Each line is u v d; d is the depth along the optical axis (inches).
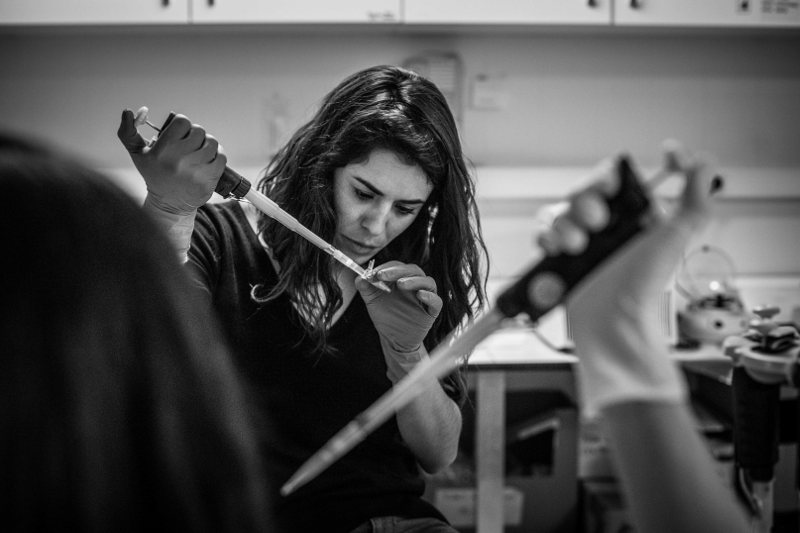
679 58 122.3
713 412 110.5
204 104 118.9
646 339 24.7
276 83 119.0
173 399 20.2
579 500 114.0
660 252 24.8
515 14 107.0
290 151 59.1
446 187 56.3
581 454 114.3
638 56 121.7
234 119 119.2
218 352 22.9
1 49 116.3
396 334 52.4
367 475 54.7
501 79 120.3
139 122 47.8
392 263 52.2
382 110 53.2
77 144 118.5
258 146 119.7
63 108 118.0
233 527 20.9
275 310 56.1
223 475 20.9
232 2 104.9
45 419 18.2
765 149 124.9
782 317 116.3
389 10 106.0
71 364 18.4
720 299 109.9
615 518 104.6
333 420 55.1
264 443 53.6
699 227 25.1
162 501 20.0
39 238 18.6
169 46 117.5
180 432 20.3
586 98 122.0
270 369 55.3
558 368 95.6
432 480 107.7
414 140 52.1
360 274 51.7
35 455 18.2
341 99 56.4
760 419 57.6
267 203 49.8
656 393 23.9
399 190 53.0
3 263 18.3
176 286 21.2
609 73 121.7
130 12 104.8
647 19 108.6
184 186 47.3
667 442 23.5
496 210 121.4
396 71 56.7
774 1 109.4
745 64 123.2
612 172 24.5
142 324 19.9
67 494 18.4
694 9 109.0
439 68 117.5
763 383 56.8
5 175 19.0
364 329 57.0
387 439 56.4
